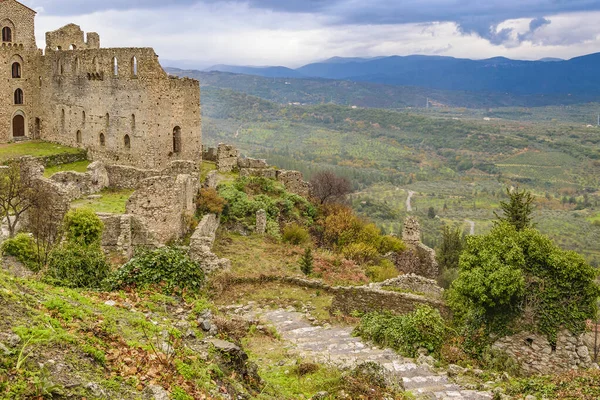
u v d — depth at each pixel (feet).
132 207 137.59
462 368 73.61
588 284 82.64
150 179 138.21
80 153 239.30
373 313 92.89
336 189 294.05
